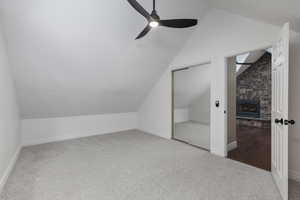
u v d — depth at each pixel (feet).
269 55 19.58
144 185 6.77
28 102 11.21
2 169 6.99
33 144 12.51
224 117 9.55
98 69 10.94
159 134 14.84
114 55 10.46
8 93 8.44
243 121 20.26
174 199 5.85
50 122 13.30
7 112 8.14
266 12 6.72
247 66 20.88
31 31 7.72
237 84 22.22
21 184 6.86
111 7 8.02
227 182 6.93
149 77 13.74
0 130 6.94
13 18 7.07
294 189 6.37
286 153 5.59
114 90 13.39
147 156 9.98
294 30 6.98
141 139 13.76
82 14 7.83
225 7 8.75
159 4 8.67
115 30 9.07
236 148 11.41
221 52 9.61
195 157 9.75
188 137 14.42
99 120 15.62
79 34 8.55
